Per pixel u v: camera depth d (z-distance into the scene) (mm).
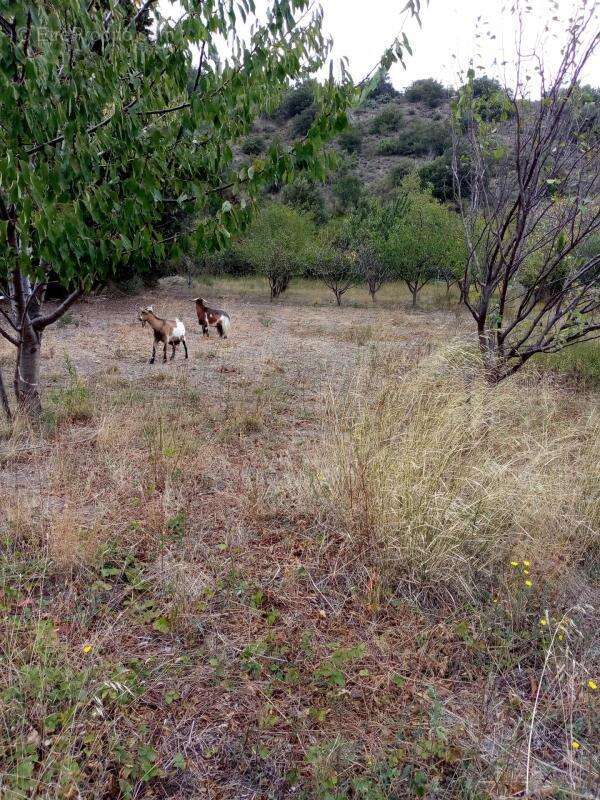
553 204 5344
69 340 11805
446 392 4609
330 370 9477
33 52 3215
